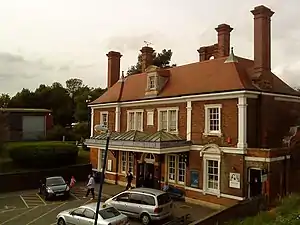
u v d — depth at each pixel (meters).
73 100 75.81
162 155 26.59
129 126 30.38
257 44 23.17
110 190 28.80
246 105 21.48
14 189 29.25
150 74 28.36
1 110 40.34
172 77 28.44
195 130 24.22
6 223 19.39
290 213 15.17
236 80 22.38
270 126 22.72
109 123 32.66
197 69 27.00
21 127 48.28
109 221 15.72
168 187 25.23
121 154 31.17
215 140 22.80
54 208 23.00
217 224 15.42
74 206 23.53
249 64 25.61
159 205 18.64
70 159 35.38
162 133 24.78
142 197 19.28
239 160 21.33
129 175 28.19
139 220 19.34
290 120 24.48
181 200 24.67
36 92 70.19
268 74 23.19
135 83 32.19
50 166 33.91
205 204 23.08
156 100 27.19
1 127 36.03
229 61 24.61
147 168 28.34
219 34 28.14
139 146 24.86
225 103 22.39
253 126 21.94
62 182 27.08
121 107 31.45
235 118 21.73
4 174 28.84
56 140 50.09
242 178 21.05
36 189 30.08
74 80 96.69
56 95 70.50
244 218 16.58
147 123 28.34
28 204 24.19
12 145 36.03
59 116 69.56
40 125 50.03
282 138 23.34
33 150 33.25
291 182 21.72
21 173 29.81
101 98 34.62
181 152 24.45
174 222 17.36
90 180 26.34
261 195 19.14
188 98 24.61
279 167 20.81
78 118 67.06
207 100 23.47
